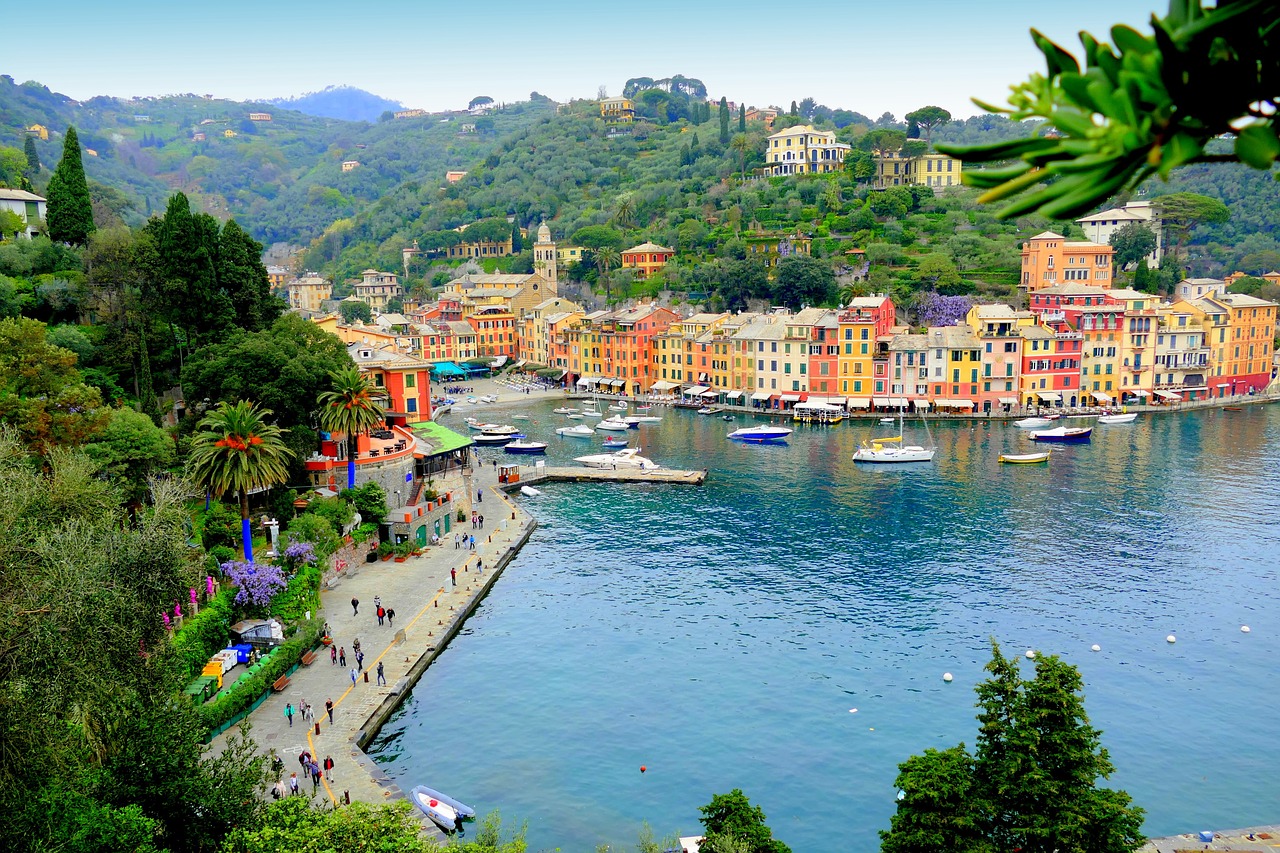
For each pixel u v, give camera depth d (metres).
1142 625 94.88
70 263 143.25
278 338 130.00
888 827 65.88
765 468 167.75
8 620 41.41
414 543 121.12
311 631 90.12
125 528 69.31
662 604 104.69
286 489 117.88
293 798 47.78
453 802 66.75
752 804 68.62
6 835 39.91
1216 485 145.50
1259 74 6.03
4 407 89.50
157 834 45.78
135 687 50.66
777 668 88.44
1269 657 87.88
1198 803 67.19
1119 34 6.30
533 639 96.44
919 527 128.50
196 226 135.75
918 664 88.19
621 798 69.50
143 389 121.62
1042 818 46.34
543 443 191.75
